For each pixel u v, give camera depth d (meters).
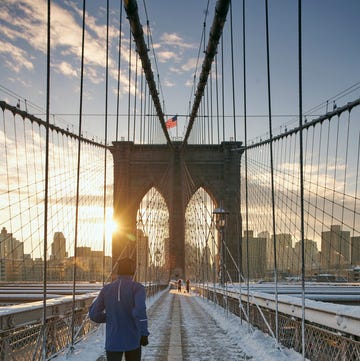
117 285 5.24
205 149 85.31
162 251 72.38
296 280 37.50
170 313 21.89
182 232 81.81
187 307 26.81
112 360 5.08
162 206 80.81
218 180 84.38
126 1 20.34
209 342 11.48
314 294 27.23
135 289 5.22
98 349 9.90
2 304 27.72
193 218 59.16
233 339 12.03
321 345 7.65
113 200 84.31
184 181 84.50
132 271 5.34
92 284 43.66
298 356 8.69
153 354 9.73
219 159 85.00
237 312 18.58
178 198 82.75
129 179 85.31
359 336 6.12
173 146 83.88
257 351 9.77
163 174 85.38
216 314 20.27
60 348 9.85
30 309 8.52
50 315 10.01
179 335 12.91
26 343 7.81
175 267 80.94
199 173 84.81
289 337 9.89
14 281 30.73
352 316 6.21
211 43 26.67
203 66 32.50
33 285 37.97
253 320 14.56
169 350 10.23
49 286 38.12
